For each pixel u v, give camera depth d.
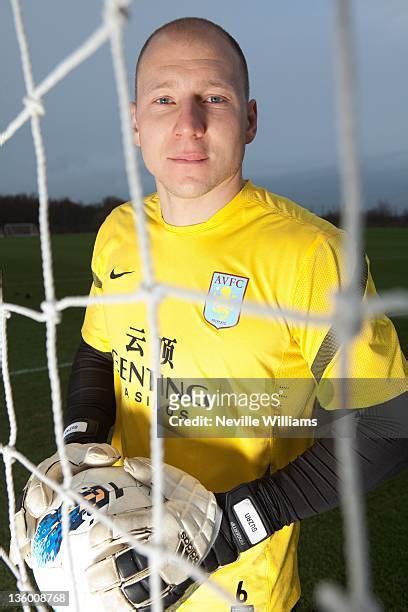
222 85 1.03
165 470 1.06
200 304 1.09
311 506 0.98
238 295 1.06
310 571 1.98
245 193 1.15
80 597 0.94
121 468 1.10
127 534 0.80
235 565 1.11
